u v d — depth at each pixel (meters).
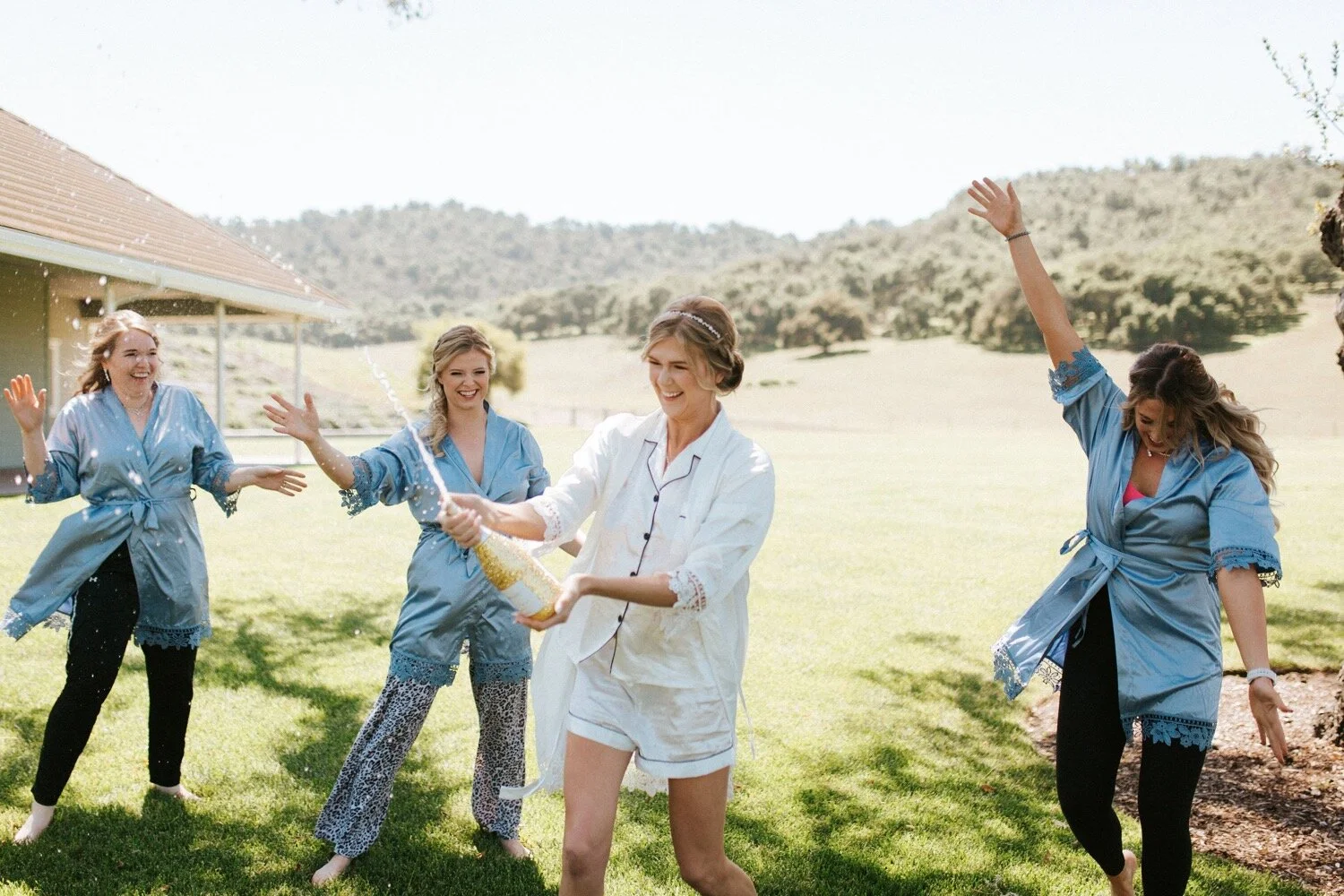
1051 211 130.00
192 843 3.52
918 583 9.23
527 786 2.83
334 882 3.28
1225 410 2.90
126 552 3.59
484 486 3.55
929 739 4.98
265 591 7.88
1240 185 119.69
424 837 3.65
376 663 5.94
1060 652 3.19
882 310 117.50
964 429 51.03
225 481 3.73
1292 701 5.63
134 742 4.46
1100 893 3.39
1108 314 85.50
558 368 107.81
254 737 4.60
